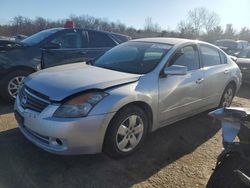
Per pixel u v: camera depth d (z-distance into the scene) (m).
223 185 2.46
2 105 5.66
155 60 4.26
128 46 4.94
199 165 3.71
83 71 4.05
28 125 3.44
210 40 52.16
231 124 2.64
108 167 3.51
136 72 4.06
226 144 2.60
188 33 52.44
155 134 4.58
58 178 3.23
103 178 3.29
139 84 3.78
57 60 6.19
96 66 4.48
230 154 2.54
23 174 3.26
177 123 5.13
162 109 4.10
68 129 3.16
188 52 4.75
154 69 4.08
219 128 5.02
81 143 3.25
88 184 3.16
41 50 6.08
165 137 4.49
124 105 3.51
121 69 4.23
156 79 4.00
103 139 3.40
